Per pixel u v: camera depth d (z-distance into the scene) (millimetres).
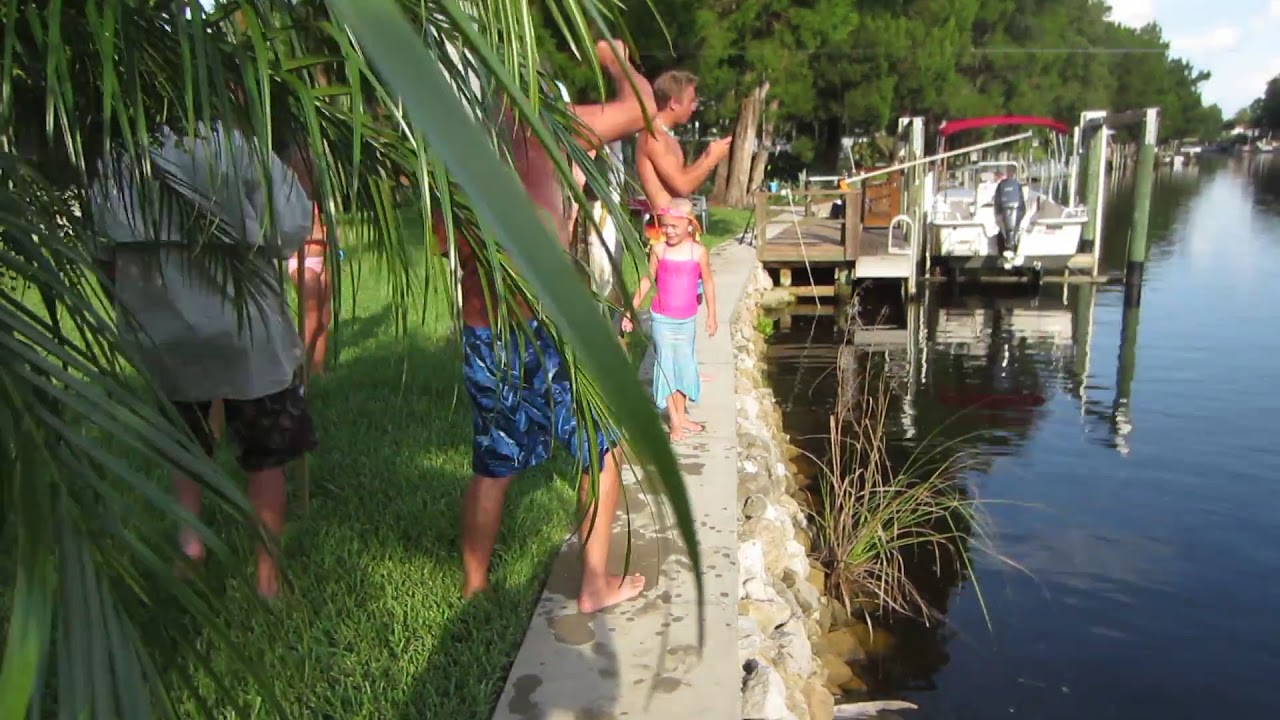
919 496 6109
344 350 6203
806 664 4164
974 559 6090
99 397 1174
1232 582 5816
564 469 4641
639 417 466
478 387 3053
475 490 3252
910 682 4734
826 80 27422
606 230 2822
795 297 16625
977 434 8984
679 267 5262
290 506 3906
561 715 2750
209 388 2801
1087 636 5180
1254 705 4586
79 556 1074
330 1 486
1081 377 11273
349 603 3209
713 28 16844
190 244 1887
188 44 1293
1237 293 17094
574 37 1308
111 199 1734
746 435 6355
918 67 27828
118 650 1056
